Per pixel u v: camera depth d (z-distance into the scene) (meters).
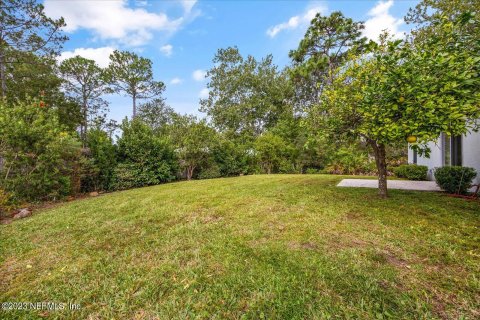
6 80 12.25
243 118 21.97
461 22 3.05
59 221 4.31
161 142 10.59
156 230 3.59
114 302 1.97
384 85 3.17
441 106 2.76
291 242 2.90
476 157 5.93
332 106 4.44
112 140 9.73
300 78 19.66
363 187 6.40
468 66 2.81
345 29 15.91
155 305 1.91
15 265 2.69
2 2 10.01
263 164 14.59
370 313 1.70
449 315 1.67
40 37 11.45
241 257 2.58
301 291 1.97
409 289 1.95
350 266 2.30
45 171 6.81
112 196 6.71
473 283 1.99
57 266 2.63
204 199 5.48
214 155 12.80
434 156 8.34
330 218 3.74
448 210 4.01
